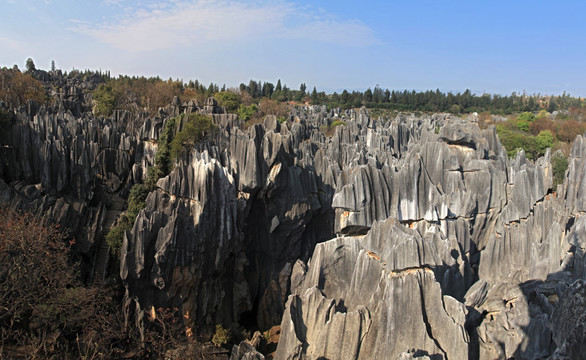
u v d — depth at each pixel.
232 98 125.81
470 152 54.44
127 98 121.50
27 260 34.88
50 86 153.12
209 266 44.38
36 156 52.06
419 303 28.38
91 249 45.66
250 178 49.09
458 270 36.09
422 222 42.06
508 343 30.64
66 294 35.97
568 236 41.25
